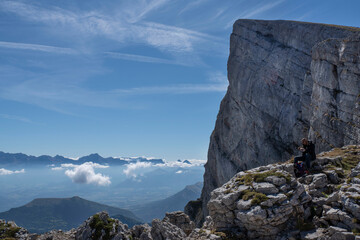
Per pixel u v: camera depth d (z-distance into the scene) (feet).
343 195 42.60
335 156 72.49
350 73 106.63
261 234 43.80
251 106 231.91
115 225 54.85
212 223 53.01
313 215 45.29
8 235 53.88
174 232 55.72
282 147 194.49
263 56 224.53
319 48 127.03
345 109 107.96
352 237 36.09
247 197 46.73
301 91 182.09
